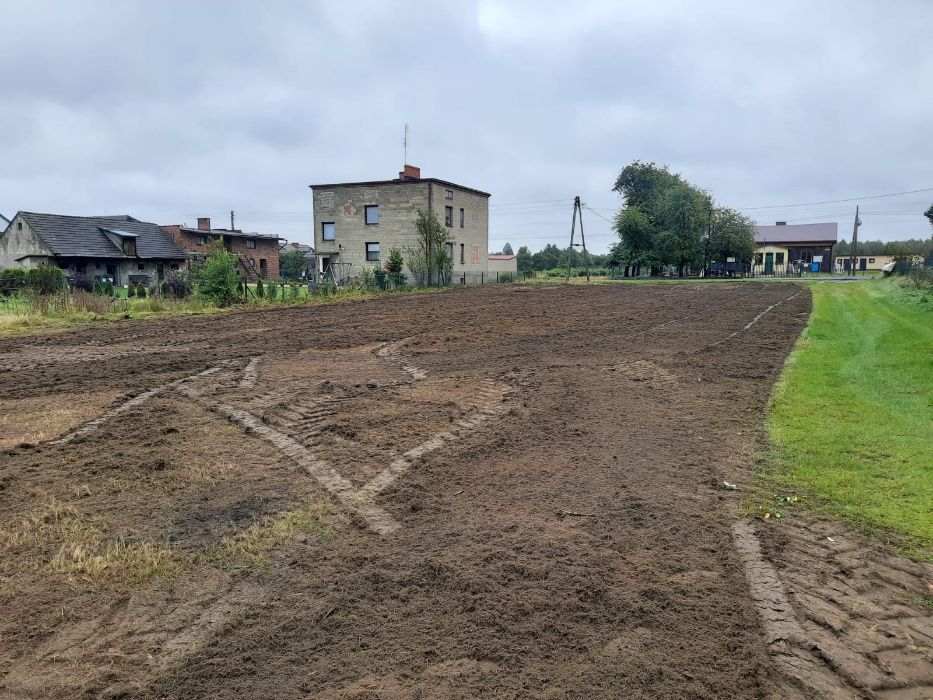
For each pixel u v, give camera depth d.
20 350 12.42
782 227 73.56
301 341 13.80
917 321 15.27
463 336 14.55
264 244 58.78
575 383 8.92
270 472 5.35
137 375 9.73
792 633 3.16
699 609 3.35
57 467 5.46
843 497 4.78
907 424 6.57
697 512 4.56
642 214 57.56
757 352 11.35
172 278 27.27
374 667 2.88
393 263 37.22
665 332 14.65
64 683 2.77
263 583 3.61
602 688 2.74
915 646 3.09
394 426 6.73
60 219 40.66
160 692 2.72
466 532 4.24
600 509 4.61
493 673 2.84
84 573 3.70
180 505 4.67
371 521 4.41
